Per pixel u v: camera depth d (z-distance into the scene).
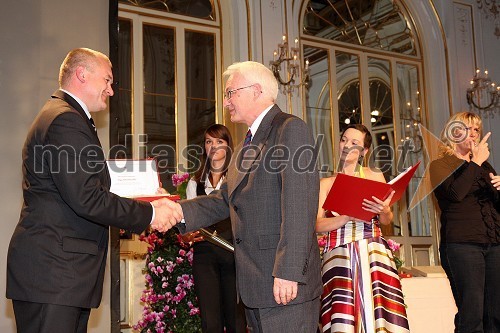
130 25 5.75
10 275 2.29
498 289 3.33
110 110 3.74
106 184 2.53
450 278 3.41
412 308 4.33
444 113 7.24
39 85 3.50
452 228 3.37
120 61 5.65
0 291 3.26
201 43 6.09
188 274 4.31
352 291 3.06
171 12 5.96
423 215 7.00
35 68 3.51
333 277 3.11
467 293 3.31
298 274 2.16
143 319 4.37
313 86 6.60
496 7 7.70
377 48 7.10
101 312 3.52
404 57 7.25
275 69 6.10
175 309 4.29
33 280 2.23
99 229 2.41
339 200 2.87
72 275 2.27
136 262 4.94
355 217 2.95
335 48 6.80
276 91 2.54
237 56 6.12
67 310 2.25
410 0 7.30
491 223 3.34
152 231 4.30
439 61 7.33
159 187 2.95
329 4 6.89
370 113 6.93
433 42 7.36
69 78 2.54
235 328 3.65
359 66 6.95
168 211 2.64
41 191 2.33
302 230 2.19
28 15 3.53
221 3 6.20
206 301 3.61
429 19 7.36
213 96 6.08
